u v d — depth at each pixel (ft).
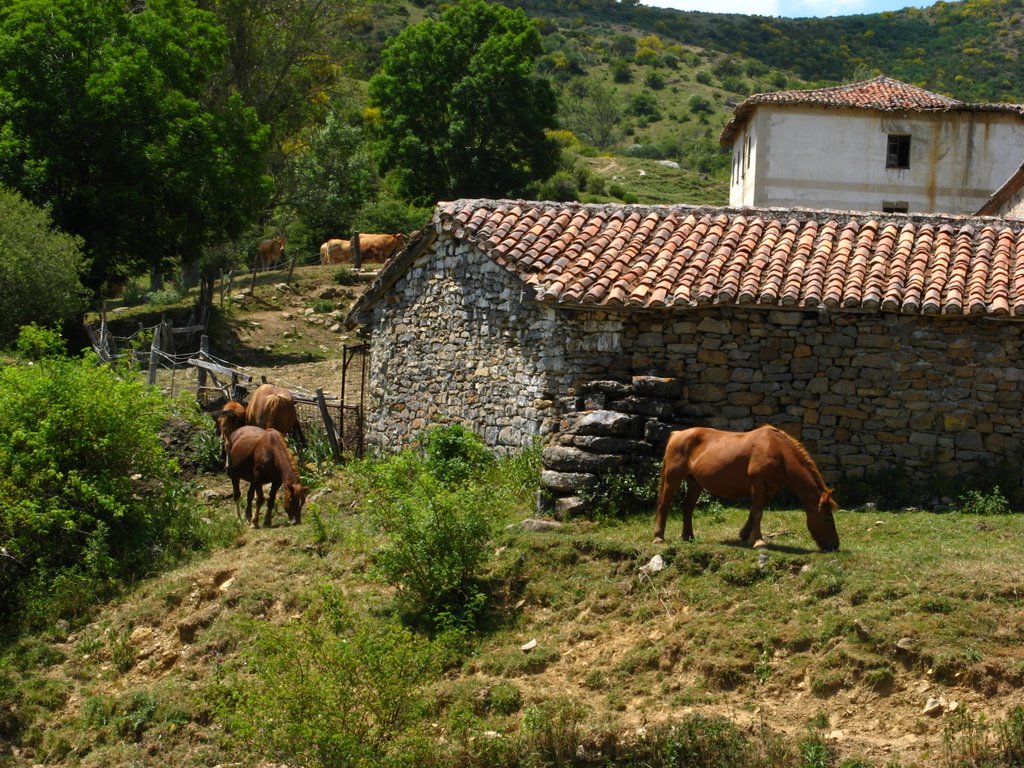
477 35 153.58
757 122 103.81
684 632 34.32
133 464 50.06
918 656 31.04
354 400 75.66
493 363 54.13
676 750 29.91
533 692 33.76
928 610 32.73
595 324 50.24
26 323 81.46
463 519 38.81
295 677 30.27
